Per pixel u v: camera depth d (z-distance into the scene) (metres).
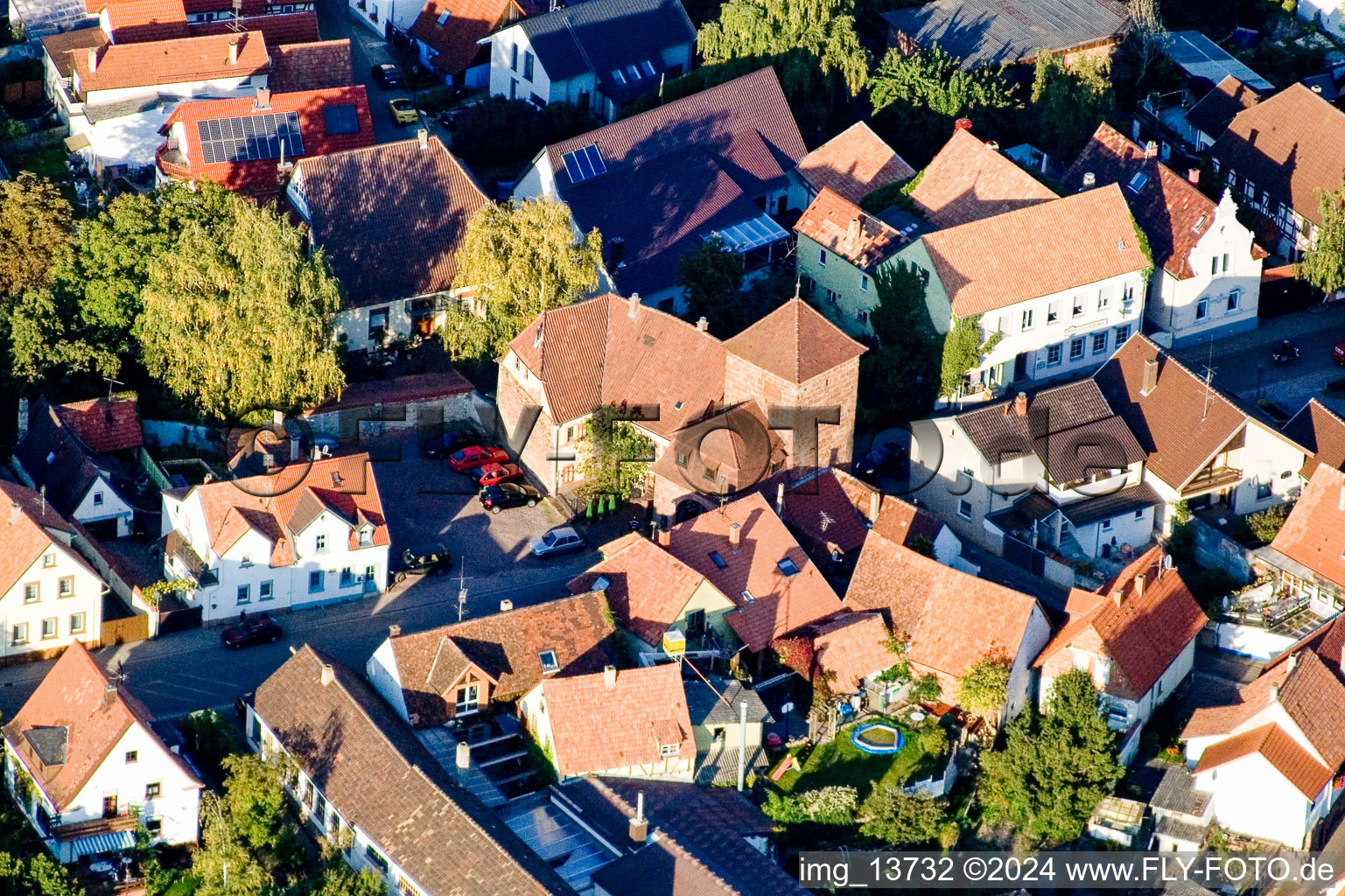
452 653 147.25
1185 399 176.50
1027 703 152.75
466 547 167.50
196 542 159.38
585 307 177.00
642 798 138.62
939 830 145.25
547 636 150.88
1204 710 154.88
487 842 132.00
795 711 153.00
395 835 134.75
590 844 137.75
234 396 173.00
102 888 134.38
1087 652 153.62
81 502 162.88
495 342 179.25
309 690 145.00
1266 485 176.75
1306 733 149.00
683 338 175.25
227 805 138.50
